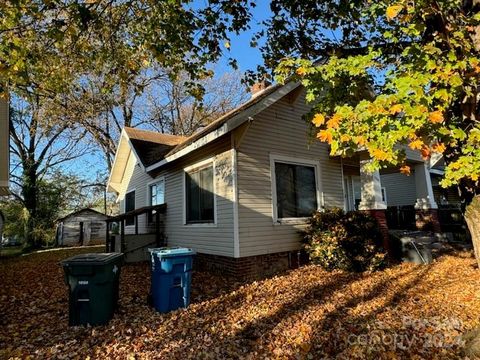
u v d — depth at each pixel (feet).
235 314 17.33
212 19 18.85
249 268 26.04
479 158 10.52
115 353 13.20
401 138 11.05
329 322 15.69
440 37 11.59
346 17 18.22
